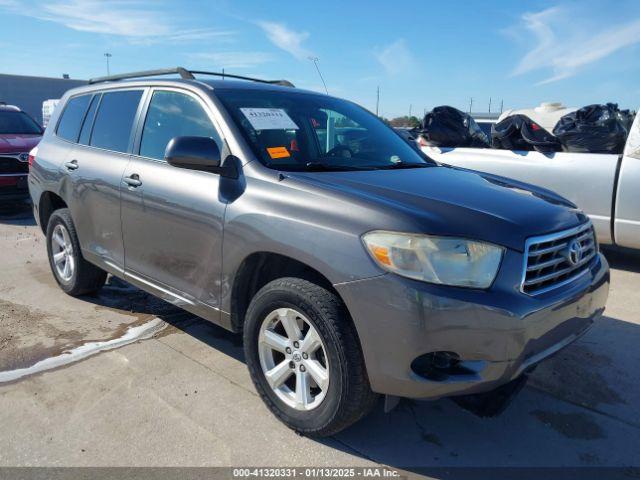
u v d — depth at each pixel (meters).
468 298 2.32
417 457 2.72
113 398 3.16
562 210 2.97
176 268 3.43
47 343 3.88
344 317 2.55
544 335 2.53
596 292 2.95
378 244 2.41
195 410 3.06
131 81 4.18
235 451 2.72
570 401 3.27
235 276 3.00
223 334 4.09
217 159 3.04
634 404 3.25
